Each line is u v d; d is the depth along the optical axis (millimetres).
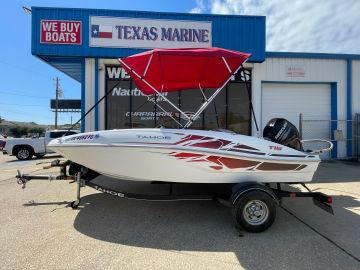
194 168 4242
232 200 4051
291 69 10945
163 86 5965
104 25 9375
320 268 3094
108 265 3141
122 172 4406
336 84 11258
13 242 3695
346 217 4715
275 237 3926
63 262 3191
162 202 5516
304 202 5598
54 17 9250
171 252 3475
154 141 4164
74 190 6359
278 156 4402
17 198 5727
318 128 11336
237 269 3082
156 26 9539
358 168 9266
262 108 11117
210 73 5320
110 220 4539
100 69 9875
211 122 10227
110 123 9969
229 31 9781
